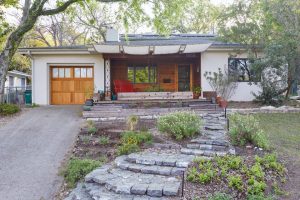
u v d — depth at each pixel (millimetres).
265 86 15469
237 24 15539
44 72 17828
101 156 8070
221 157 6750
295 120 12047
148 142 8305
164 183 5816
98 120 12422
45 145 9492
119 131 10008
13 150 9062
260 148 7500
